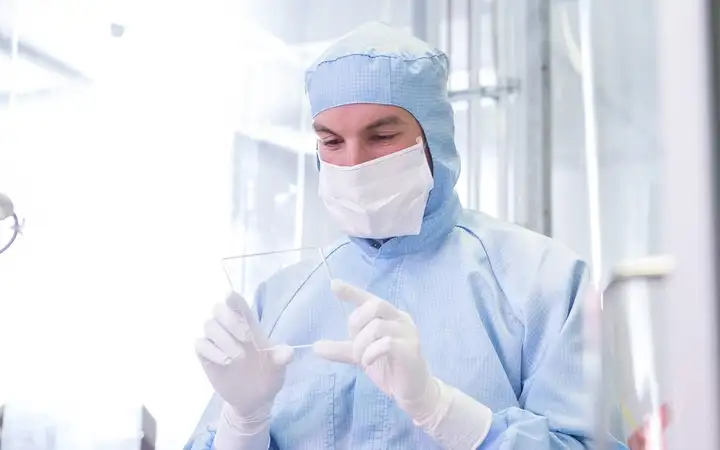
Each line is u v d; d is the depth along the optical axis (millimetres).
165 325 1926
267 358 1045
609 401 556
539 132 1730
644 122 491
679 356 372
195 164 2014
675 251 372
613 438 552
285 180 1990
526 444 857
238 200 1998
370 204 1079
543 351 980
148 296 1942
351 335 973
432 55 1147
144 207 1984
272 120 2029
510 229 1123
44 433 1881
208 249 1972
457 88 1844
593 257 1024
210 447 1123
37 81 1987
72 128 1985
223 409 1090
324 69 1116
